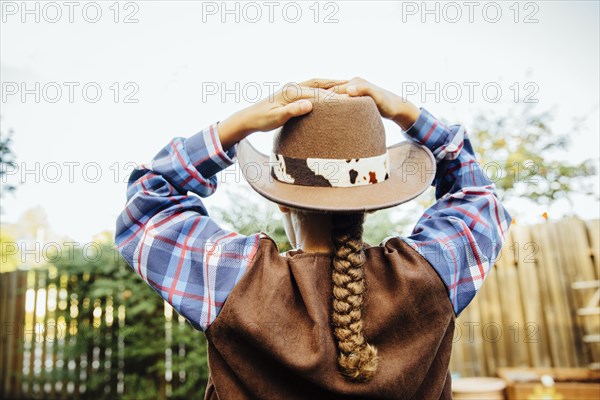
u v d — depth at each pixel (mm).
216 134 1047
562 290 4117
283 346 896
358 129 1005
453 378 3662
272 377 933
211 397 1020
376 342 953
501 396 3275
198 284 947
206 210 1088
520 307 4203
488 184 1217
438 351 1020
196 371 4488
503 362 4176
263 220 3150
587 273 4066
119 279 4691
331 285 977
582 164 5254
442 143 1219
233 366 923
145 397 4516
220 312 920
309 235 1030
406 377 927
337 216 975
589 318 4020
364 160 1001
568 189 5211
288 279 955
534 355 4117
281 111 993
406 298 951
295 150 1009
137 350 4547
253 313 908
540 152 5383
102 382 4738
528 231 4258
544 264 4191
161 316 4652
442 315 974
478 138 5488
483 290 4312
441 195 1279
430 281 969
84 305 4836
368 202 953
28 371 4949
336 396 938
